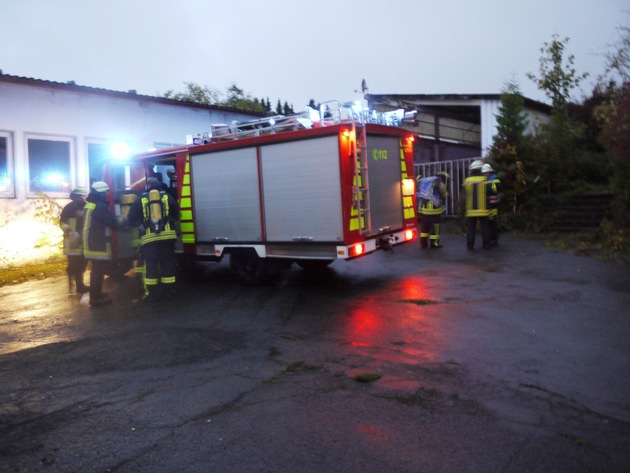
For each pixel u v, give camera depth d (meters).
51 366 5.23
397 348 5.27
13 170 12.21
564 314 6.16
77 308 7.87
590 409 3.80
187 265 11.20
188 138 9.44
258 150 8.10
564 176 15.15
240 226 8.44
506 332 5.61
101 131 13.77
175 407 4.10
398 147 8.70
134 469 3.22
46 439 3.67
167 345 5.72
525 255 10.14
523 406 3.87
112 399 4.33
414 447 3.34
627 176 10.71
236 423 3.78
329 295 7.73
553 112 17.08
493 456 3.20
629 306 6.37
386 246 8.19
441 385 4.30
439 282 8.14
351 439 3.47
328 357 5.11
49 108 12.80
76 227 8.83
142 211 7.92
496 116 14.86
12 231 12.16
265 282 8.85
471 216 11.12
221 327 6.38
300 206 7.75
